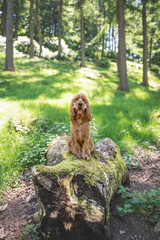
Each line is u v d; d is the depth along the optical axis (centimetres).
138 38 2742
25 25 4234
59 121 754
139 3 2006
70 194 252
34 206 351
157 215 314
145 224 308
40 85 1423
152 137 688
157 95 1537
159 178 451
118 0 1586
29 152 499
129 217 322
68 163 292
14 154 497
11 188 407
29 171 473
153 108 1070
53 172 259
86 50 3625
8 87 1312
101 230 245
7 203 362
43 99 1081
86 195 258
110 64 3256
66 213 247
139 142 656
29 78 1590
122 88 1641
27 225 303
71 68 2388
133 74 2802
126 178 413
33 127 645
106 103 1138
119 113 902
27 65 2042
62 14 3103
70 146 347
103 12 3008
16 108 808
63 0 2944
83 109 310
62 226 251
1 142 546
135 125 754
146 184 428
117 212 330
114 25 2103
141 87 1902
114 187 330
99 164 322
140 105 1109
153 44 3912
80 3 2422
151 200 340
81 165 286
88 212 243
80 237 251
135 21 2225
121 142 621
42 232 265
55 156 407
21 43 2773
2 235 286
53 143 463
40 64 2081
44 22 4459
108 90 1565
